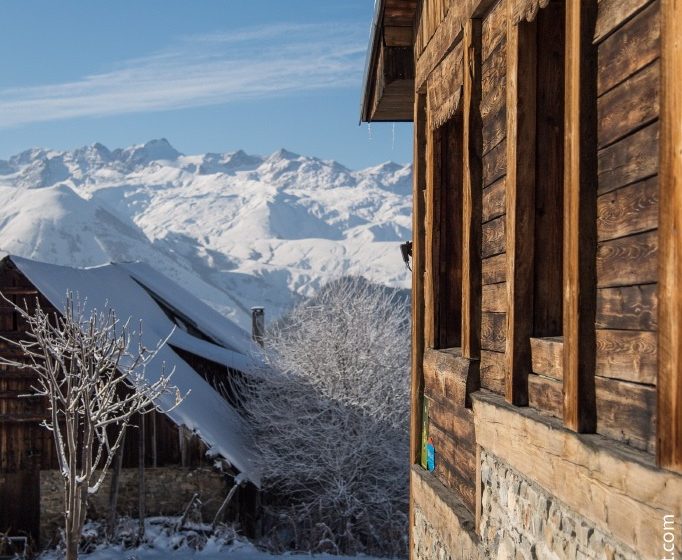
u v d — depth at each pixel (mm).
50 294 24328
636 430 3549
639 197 3527
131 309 29406
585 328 3971
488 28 5934
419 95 8406
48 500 24125
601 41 3893
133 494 24109
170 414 24078
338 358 25500
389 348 25984
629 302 3621
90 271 29625
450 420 6926
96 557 21578
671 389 3107
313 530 23172
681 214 3041
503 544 5223
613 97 3777
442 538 6762
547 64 5125
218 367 29141
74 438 13438
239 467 24031
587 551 3904
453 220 7684
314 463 24297
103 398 14062
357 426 24953
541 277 5109
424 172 8312
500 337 5625
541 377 4844
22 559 22281
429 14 7828
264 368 26656
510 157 5207
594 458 3732
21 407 24203
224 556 21984
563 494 4125
